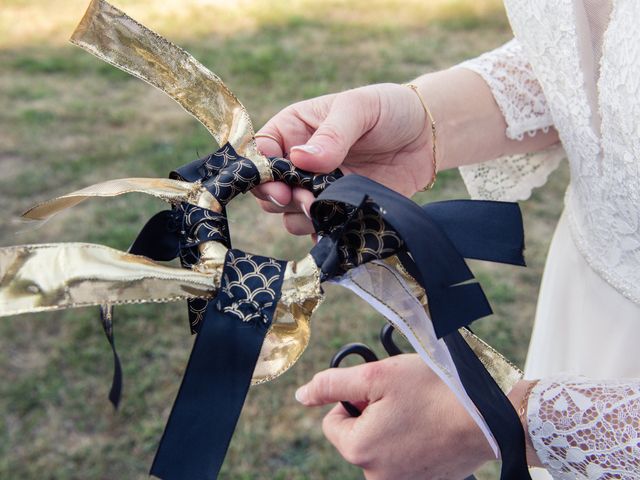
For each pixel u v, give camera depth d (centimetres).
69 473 210
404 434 85
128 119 400
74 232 304
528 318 265
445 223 77
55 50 499
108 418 226
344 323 261
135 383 237
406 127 101
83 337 253
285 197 82
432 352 71
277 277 69
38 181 341
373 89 97
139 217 314
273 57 491
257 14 582
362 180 68
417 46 512
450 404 83
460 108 109
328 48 509
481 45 516
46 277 59
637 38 78
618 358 103
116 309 262
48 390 234
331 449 217
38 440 219
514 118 111
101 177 345
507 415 76
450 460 86
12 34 528
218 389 63
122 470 212
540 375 125
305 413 229
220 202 77
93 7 75
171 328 258
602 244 103
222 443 61
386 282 73
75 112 407
